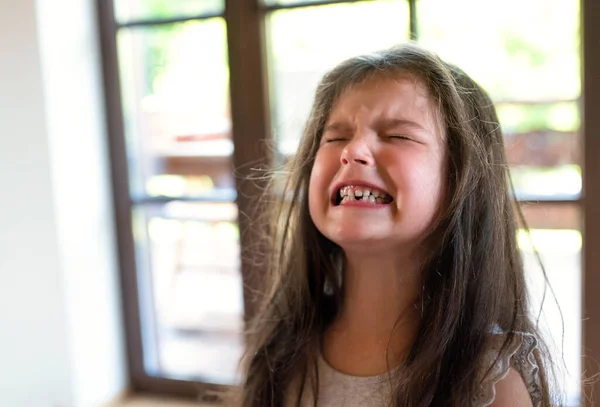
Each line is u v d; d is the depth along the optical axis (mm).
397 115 593
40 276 1169
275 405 708
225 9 1073
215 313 1270
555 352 713
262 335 776
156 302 1311
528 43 955
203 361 1295
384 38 1007
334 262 726
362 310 649
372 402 615
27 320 1198
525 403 595
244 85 1080
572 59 935
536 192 977
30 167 1134
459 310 613
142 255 1292
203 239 1237
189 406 1240
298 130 1068
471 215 624
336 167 606
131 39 1198
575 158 952
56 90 1123
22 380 1229
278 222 831
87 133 1192
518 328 636
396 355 628
